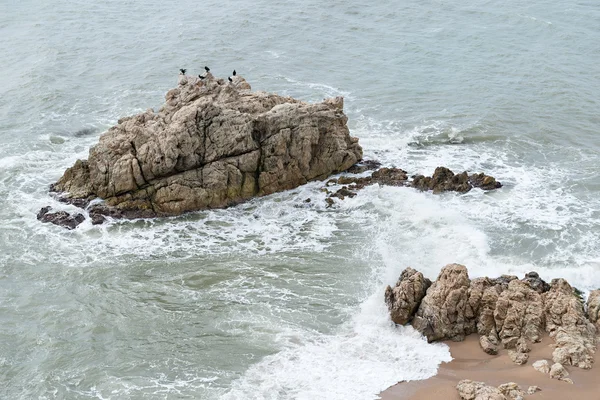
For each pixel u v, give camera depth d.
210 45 83.12
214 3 101.12
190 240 45.31
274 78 72.50
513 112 62.78
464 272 36.62
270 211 48.12
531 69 72.38
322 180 51.38
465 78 71.12
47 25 93.12
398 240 44.25
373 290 39.84
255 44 83.19
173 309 38.94
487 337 35.41
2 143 58.69
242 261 43.06
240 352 35.38
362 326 36.91
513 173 52.22
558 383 32.09
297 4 97.81
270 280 41.12
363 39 84.06
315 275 41.44
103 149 48.59
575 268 40.19
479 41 81.38
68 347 36.34
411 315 36.94
